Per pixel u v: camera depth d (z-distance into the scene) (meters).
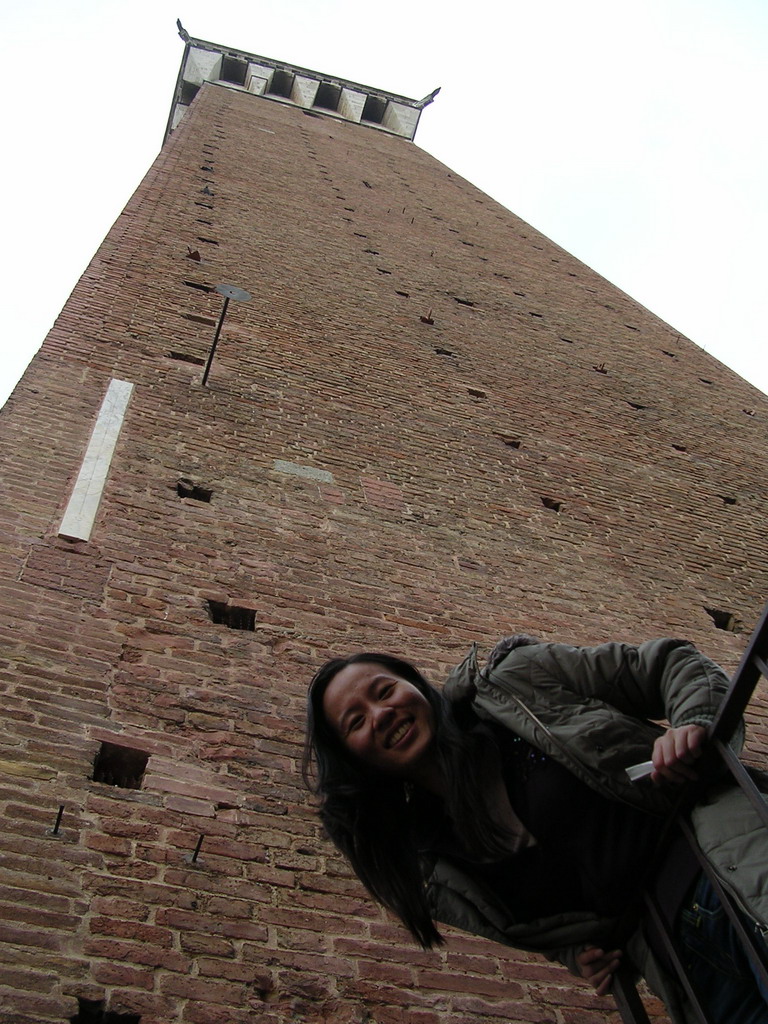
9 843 4.27
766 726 7.28
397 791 3.28
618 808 2.92
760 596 9.45
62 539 6.41
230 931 4.33
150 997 3.91
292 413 9.35
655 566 9.27
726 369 16.75
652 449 11.95
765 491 11.91
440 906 3.19
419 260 16.80
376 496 8.51
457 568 7.97
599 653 3.03
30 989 3.74
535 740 2.90
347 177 21.83
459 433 10.39
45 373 8.41
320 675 3.32
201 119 22.89
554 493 9.92
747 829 2.59
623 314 18.30
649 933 3.02
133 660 5.66
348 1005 4.25
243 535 7.24
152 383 8.87
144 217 13.52
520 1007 4.56
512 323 15.11
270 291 12.28
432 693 3.22
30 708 5.02
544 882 3.01
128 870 4.40
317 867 4.81
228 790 5.05
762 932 2.47
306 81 35.16
